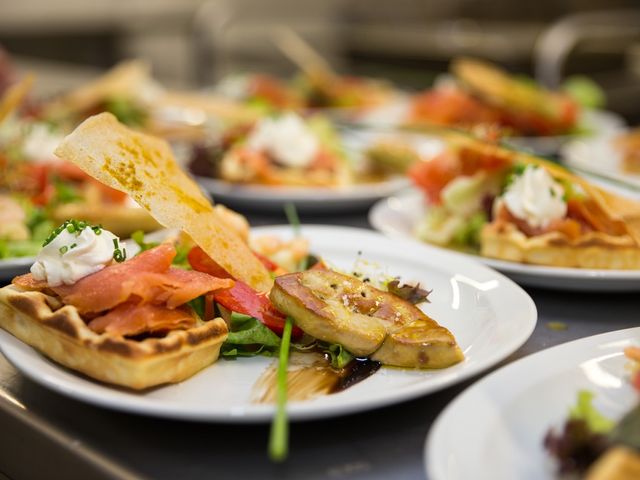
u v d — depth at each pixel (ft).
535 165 4.77
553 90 11.68
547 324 3.93
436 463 2.21
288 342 3.17
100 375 3.00
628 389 2.81
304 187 6.38
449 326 3.62
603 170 6.31
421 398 3.11
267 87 10.50
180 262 3.91
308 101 10.64
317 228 4.94
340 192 5.95
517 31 16.94
